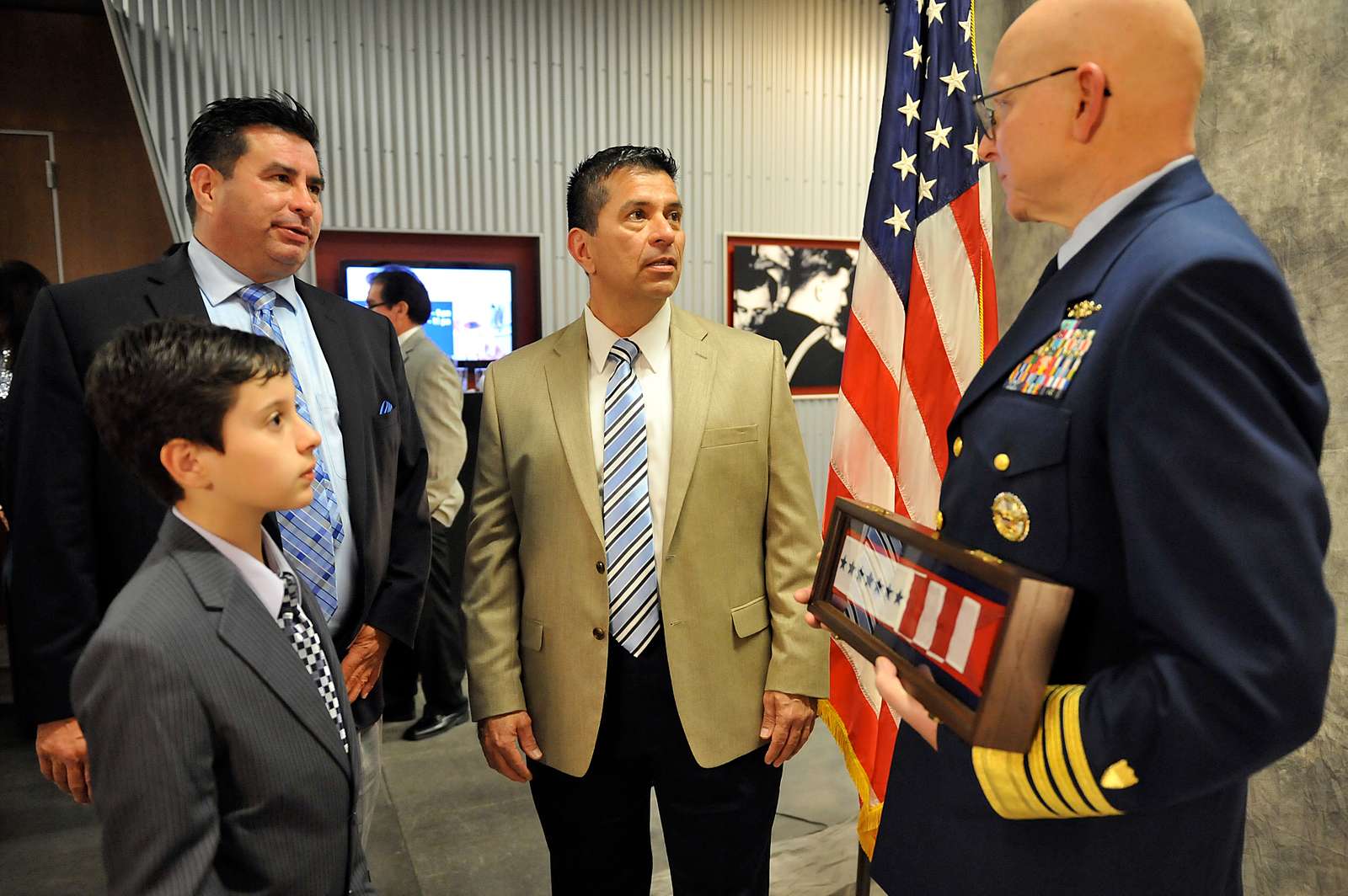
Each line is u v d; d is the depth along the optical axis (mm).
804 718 1511
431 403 3145
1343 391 1436
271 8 3994
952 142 1822
